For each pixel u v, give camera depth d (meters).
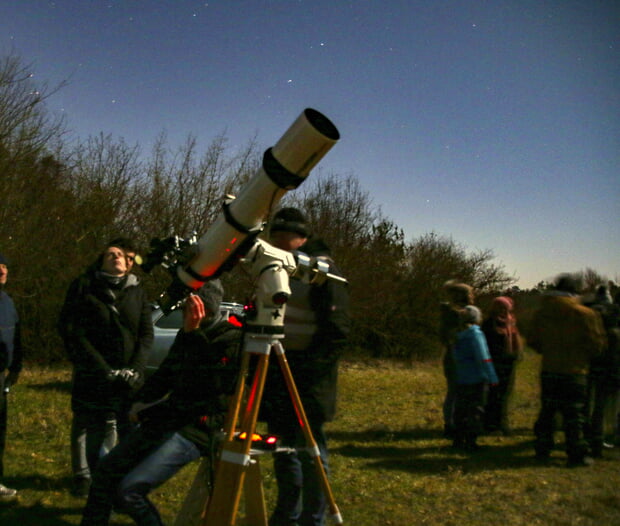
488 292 21.20
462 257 21.05
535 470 5.73
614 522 4.27
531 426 8.24
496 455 6.38
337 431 7.54
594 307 6.47
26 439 6.27
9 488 4.55
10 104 12.08
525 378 14.78
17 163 12.24
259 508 3.21
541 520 4.31
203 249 2.73
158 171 15.51
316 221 17.77
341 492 4.91
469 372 6.56
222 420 3.06
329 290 3.28
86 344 4.00
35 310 12.87
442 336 6.78
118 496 2.80
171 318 8.84
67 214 13.41
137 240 14.73
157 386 3.04
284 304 2.83
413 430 7.75
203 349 2.97
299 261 2.87
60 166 13.58
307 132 2.29
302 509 3.38
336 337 3.28
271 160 2.41
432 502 4.70
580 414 5.89
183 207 15.46
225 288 13.46
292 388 2.84
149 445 2.95
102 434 4.11
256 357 3.31
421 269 19.14
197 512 3.07
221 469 2.74
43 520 3.94
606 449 6.65
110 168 14.78
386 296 18.08
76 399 4.11
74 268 13.08
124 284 4.19
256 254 2.79
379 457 6.20
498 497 4.84
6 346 4.27
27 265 12.38
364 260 18.02
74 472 4.37
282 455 3.54
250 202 2.54
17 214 12.51
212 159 15.93
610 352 6.32
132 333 4.16
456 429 6.68
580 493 4.92
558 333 5.96
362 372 15.14
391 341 18.69
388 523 4.21
